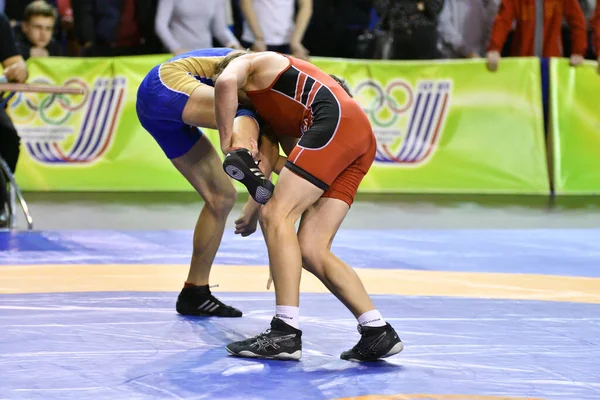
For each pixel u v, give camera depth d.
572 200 21.86
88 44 22.83
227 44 21.73
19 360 7.93
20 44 21.30
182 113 9.28
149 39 22.91
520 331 9.41
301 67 8.52
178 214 18.61
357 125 8.38
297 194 8.18
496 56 22.52
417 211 19.69
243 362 8.06
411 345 8.78
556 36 23.11
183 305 10.08
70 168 21.86
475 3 23.20
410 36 22.70
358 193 22.44
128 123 22.02
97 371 7.64
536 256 14.56
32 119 21.64
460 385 7.40
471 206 20.61
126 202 20.20
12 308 10.14
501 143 22.67
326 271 8.28
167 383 7.32
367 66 22.47
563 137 22.88
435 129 22.73
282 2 21.38
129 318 9.81
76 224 17.17
